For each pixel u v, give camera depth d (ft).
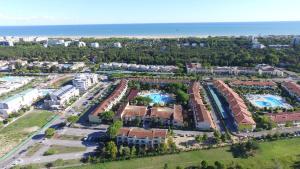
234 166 558.97
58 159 594.24
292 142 650.02
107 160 590.55
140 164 577.43
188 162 580.30
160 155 607.78
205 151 621.31
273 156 594.65
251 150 613.52
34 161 593.83
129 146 643.04
